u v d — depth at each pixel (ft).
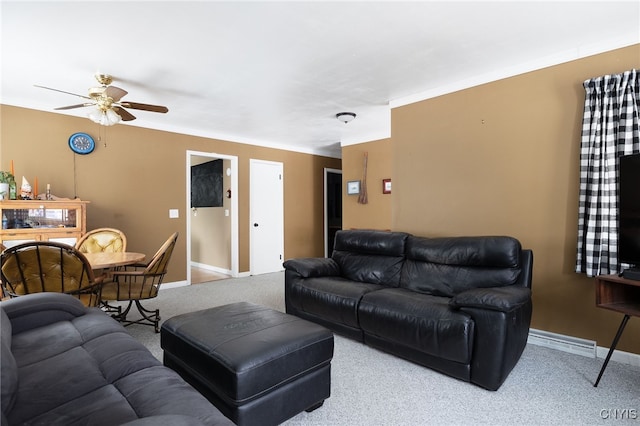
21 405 3.39
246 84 11.00
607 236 8.02
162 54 8.87
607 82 8.07
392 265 10.63
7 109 12.07
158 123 15.64
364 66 9.77
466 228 10.84
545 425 5.66
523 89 9.66
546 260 9.29
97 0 6.57
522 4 6.87
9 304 5.52
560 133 9.06
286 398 5.40
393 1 6.73
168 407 3.40
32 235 11.28
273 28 7.68
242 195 18.93
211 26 7.56
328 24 7.54
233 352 5.08
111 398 3.60
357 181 18.78
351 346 9.05
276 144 20.45
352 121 15.56
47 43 8.23
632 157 7.07
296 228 21.54
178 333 6.02
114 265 9.00
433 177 11.62
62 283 7.73
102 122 10.02
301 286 10.36
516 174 9.81
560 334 9.00
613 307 6.70
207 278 18.33
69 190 13.32
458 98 10.97
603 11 7.13
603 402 6.33
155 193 15.58
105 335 5.32
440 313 7.29
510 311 6.63
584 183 8.43
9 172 11.54
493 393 6.66
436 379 7.25
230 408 4.97
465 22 7.54
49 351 4.72
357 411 6.07
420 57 9.23
